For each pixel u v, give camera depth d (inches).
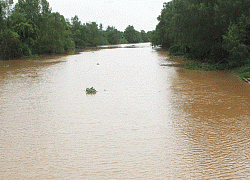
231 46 946.7
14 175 270.8
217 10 1027.3
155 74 986.1
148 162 296.0
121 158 307.0
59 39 2559.1
